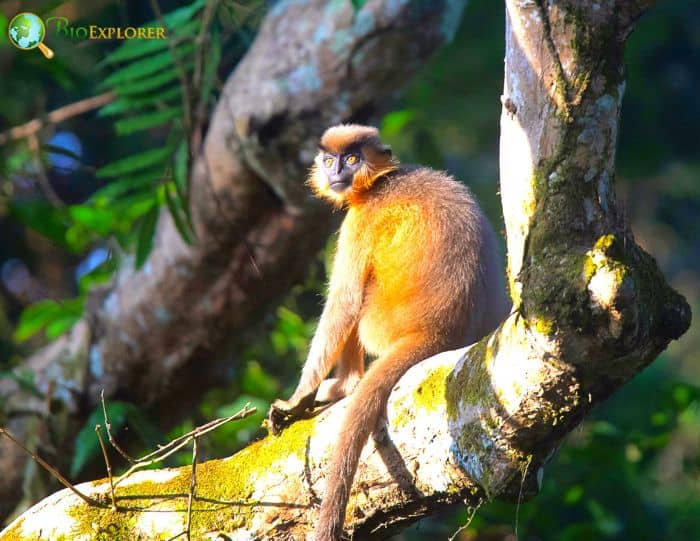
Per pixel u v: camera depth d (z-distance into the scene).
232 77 12.19
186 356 12.97
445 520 13.14
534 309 6.03
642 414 16.06
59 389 12.80
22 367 13.26
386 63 11.76
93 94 15.10
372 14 11.61
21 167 13.87
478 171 23.02
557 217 6.14
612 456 12.22
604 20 6.21
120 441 12.70
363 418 7.31
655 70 22.39
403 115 14.34
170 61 11.41
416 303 8.82
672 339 6.07
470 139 22.67
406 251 9.05
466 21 20.61
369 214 9.45
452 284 8.82
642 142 21.95
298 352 14.48
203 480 7.64
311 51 11.76
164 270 12.54
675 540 13.52
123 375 12.98
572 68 6.21
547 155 6.24
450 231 9.04
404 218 9.23
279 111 11.69
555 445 6.66
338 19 11.70
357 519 7.33
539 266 6.10
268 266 12.48
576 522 13.47
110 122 17.03
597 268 5.77
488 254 9.18
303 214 12.02
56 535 7.53
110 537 7.50
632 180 23.70
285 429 7.83
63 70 13.08
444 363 7.20
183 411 13.62
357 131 10.16
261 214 12.20
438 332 8.67
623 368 6.08
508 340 6.38
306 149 11.72
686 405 12.45
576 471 12.45
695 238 26.05
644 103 21.77
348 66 11.68
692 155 23.03
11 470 12.79
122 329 12.84
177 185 11.05
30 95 15.26
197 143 11.52
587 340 5.90
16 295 17.14
